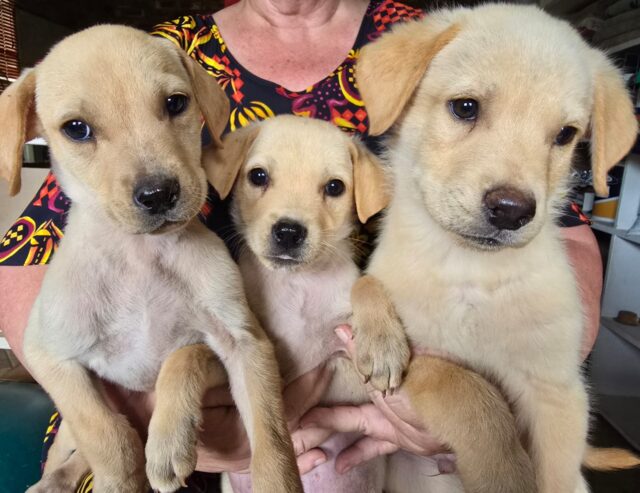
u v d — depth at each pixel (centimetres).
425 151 29
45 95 25
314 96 39
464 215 26
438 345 31
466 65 28
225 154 32
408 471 36
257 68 40
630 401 80
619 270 81
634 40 69
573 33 30
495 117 26
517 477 26
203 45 41
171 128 26
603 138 30
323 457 32
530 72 26
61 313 26
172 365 26
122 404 30
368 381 29
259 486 25
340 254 33
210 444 30
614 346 81
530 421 30
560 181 29
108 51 25
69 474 32
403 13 43
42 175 68
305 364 33
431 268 30
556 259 30
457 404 27
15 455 42
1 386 52
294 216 30
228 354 28
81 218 27
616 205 82
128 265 27
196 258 28
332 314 33
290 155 31
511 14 30
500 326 29
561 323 29
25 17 120
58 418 39
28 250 35
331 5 42
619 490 64
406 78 30
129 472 26
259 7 41
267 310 32
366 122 39
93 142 25
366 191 32
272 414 26
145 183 23
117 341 28
